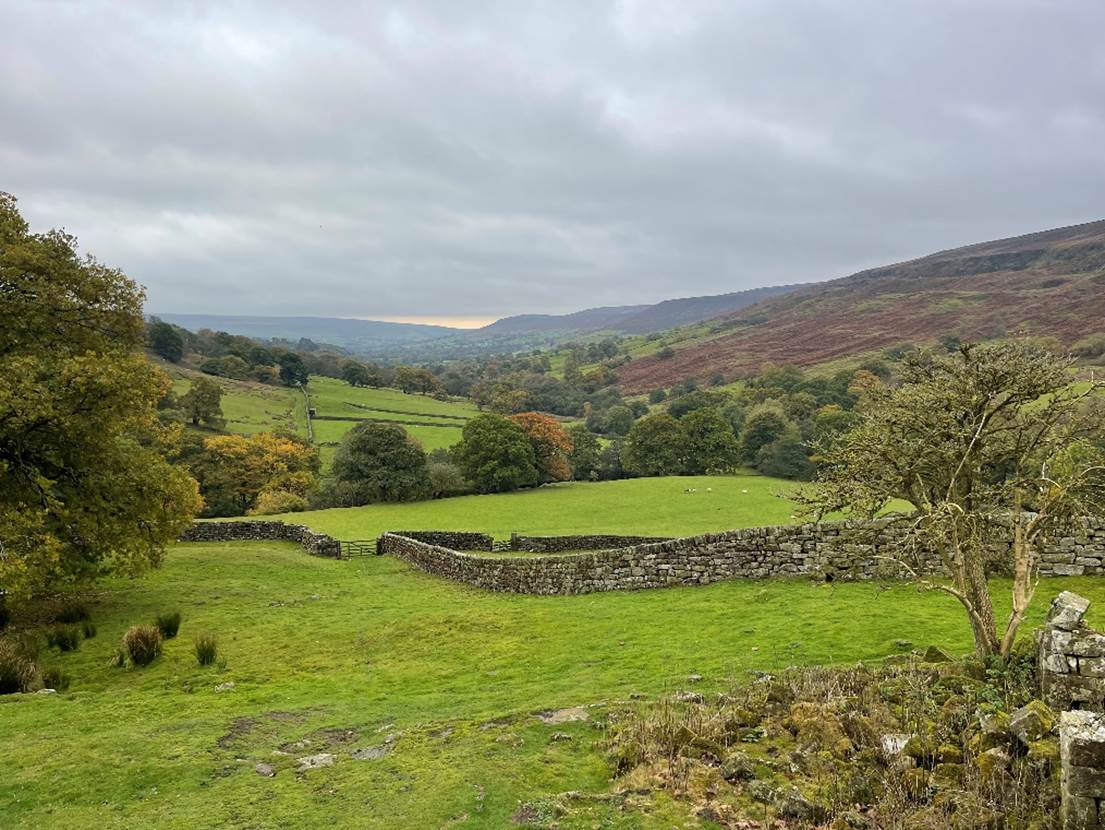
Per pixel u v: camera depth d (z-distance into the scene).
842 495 11.77
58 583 23.02
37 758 10.31
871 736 8.71
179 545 34.97
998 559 12.70
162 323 130.75
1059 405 10.80
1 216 22.16
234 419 101.25
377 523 54.06
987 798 7.16
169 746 10.77
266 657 17.42
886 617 15.22
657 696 11.50
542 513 59.53
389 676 15.38
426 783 8.80
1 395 17.42
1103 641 8.52
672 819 7.48
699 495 66.25
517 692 13.00
